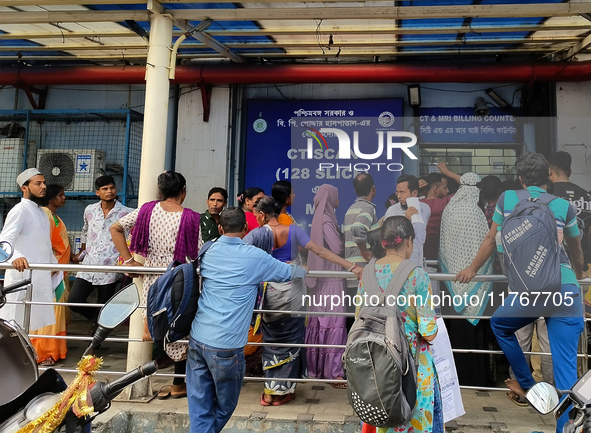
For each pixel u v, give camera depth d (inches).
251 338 172.7
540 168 95.1
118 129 269.4
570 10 172.9
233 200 252.7
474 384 169.0
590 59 227.6
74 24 212.8
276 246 147.7
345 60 248.4
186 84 255.6
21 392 100.0
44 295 182.4
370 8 180.1
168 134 257.6
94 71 249.4
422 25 206.8
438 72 231.1
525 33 215.3
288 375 150.3
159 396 157.0
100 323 90.6
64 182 258.2
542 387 85.0
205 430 115.4
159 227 152.5
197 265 119.9
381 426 93.0
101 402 87.8
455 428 138.6
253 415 142.9
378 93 249.0
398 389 91.0
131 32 221.0
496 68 227.8
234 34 216.4
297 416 142.4
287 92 254.7
